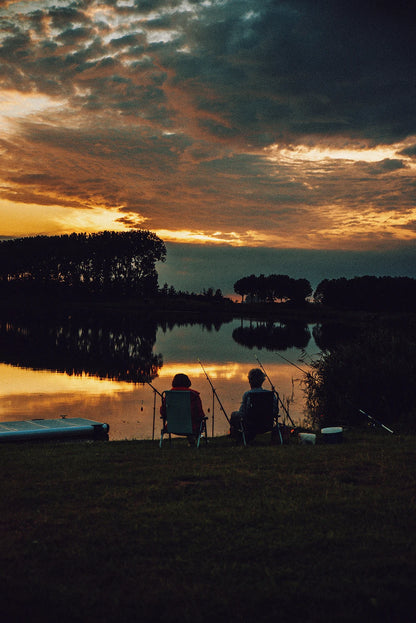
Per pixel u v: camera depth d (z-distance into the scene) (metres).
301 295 130.12
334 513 4.69
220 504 4.92
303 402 14.27
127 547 4.01
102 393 15.30
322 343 35.09
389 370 11.65
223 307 90.50
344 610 3.21
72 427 10.16
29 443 9.01
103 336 38.44
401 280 82.81
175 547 4.03
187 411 7.91
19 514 4.68
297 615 3.20
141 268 105.75
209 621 3.13
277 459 6.73
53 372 19.75
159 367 21.78
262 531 4.31
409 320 15.19
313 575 3.62
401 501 4.98
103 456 7.06
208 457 6.91
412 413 10.96
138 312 83.50
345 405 11.74
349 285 88.31
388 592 3.37
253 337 40.25
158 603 3.28
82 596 3.35
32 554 3.90
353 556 3.87
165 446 8.33
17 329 43.19
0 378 18.02
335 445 7.94
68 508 4.85
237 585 3.49
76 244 105.81
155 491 5.32
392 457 6.78
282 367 21.98
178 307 91.31
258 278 136.75
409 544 4.04
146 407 13.36
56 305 94.75
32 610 3.21
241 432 8.45
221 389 16.14
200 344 33.34
